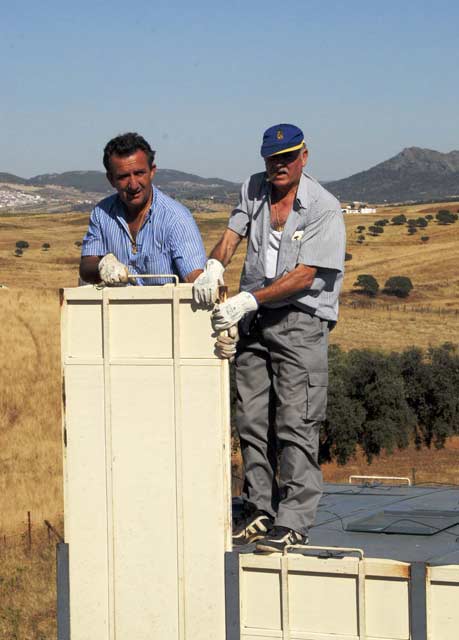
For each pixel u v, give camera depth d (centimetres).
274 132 629
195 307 607
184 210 671
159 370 618
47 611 2270
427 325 9050
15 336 6109
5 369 5312
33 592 2384
